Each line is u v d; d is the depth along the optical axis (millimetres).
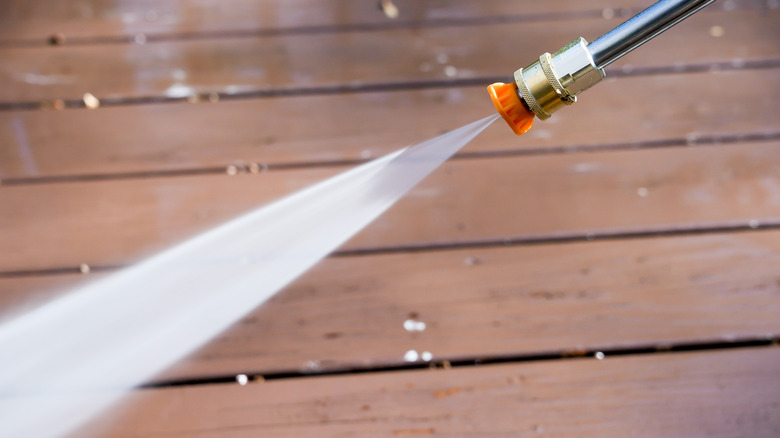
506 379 1035
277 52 1410
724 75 1334
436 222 1138
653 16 802
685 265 1089
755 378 1027
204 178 1213
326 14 1481
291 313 1071
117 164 1236
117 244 1128
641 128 1254
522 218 1139
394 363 1047
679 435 1006
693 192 1162
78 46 1429
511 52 1396
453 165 1214
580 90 819
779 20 1431
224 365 1047
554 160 1216
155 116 1308
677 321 1058
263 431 1018
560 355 1047
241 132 1280
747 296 1068
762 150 1216
